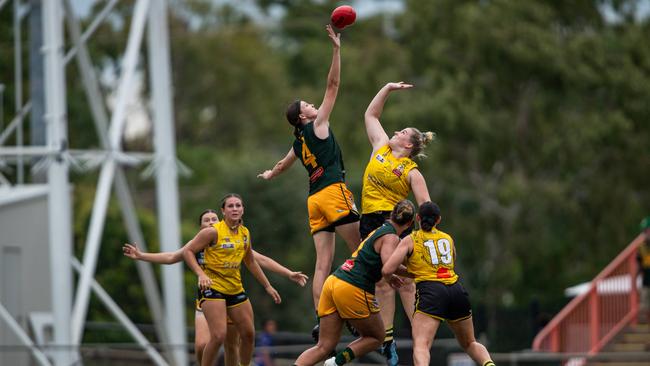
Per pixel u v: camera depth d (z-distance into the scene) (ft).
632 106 513.04
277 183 508.53
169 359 264.72
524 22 516.73
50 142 254.88
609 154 524.52
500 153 520.01
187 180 625.41
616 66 519.60
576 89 517.96
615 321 340.59
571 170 521.65
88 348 253.44
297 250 503.20
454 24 520.83
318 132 152.56
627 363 322.96
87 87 267.80
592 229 529.86
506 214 533.55
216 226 153.48
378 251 146.61
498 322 380.99
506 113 523.29
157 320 294.46
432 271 151.33
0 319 277.03
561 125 524.11
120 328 387.75
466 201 531.50
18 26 297.94
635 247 343.26
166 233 281.54
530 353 323.98
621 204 526.98
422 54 535.60
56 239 255.09
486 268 560.61
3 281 283.18
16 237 289.12
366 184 156.35
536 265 559.79
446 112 497.05
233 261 153.99
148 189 652.89
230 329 160.35
